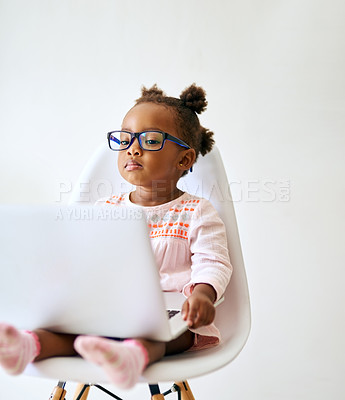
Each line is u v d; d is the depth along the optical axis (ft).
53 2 6.26
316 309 5.40
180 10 5.91
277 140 5.58
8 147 6.35
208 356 2.90
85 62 6.18
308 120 5.49
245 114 5.68
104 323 2.47
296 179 5.51
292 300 5.47
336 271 5.36
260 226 5.61
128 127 3.78
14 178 6.32
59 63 6.25
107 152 4.18
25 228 2.36
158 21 5.98
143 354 2.34
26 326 2.63
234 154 5.71
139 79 6.03
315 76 5.47
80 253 2.33
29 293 2.51
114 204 3.94
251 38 5.68
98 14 6.15
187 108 4.01
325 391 5.27
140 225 2.23
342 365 5.27
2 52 6.39
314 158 5.46
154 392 3.26
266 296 5.55
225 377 5.46
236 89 5.72
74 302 2.45
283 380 5.38
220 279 3.12
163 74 5.95
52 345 2.54
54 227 2.32
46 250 2.37
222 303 3.55
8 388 5.44
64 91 6.23
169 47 5.94
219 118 5.76
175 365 2.63
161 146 3.64
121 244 2.27
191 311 2.70
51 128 6.25
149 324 2.40
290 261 5.50
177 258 3.55
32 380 5.50
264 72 5.63
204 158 4.07
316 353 5.35
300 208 5.49
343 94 5.37
